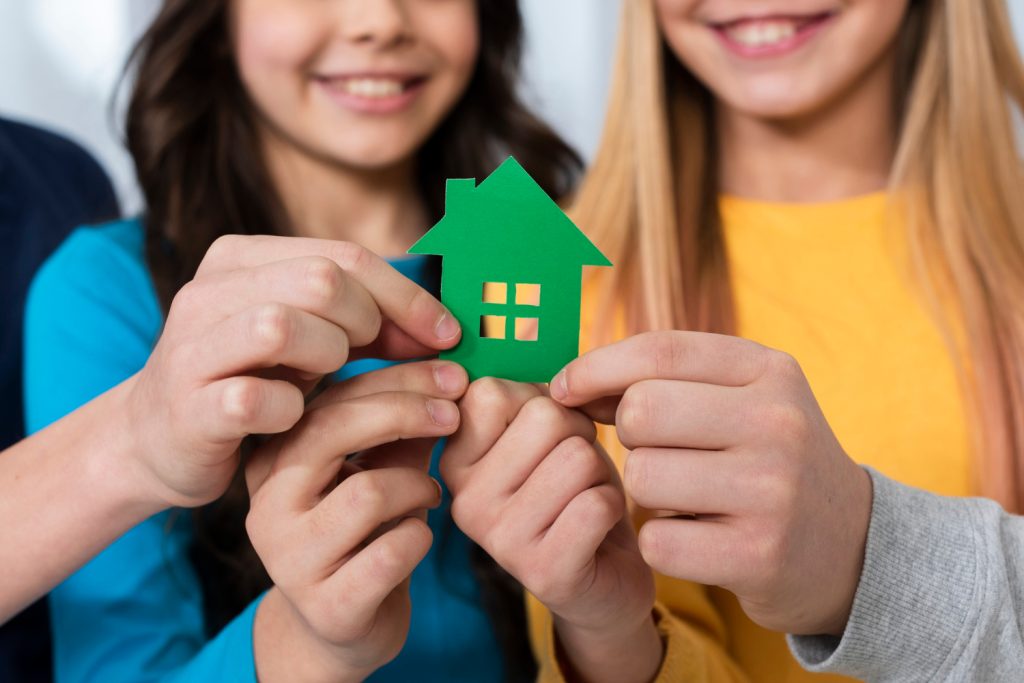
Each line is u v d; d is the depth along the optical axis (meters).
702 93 1.31
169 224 1.26
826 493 0.73
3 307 1.32
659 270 1.20
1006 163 1.22
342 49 1.20
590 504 0.73
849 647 0.76
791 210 1.25
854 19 1.13
